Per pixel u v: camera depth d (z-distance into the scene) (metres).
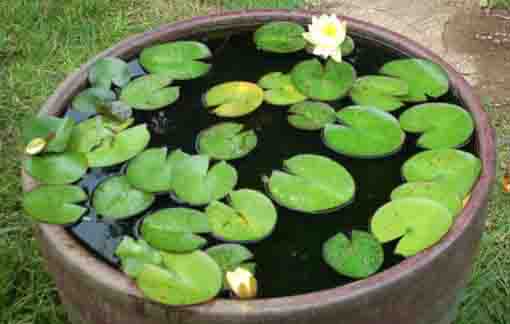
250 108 1.62
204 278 1.33
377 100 1.62
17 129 2.07
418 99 1.61
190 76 1.68
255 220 1.44
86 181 1.51
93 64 1.64
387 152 1.54
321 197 1.47
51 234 1.38
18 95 2.16
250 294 1.31
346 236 1.42
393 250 1.39
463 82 1.61
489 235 1.85
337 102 1.64
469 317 1.72
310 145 1.57
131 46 1.69
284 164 1.52
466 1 2.56
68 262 1.34
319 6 2.55
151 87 1.65
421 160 1.50
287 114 1.62
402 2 2.58
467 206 1.40
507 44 2.38
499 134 2.08
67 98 1.60
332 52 1.60
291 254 1.40
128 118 1.60
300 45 1.72
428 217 1.40
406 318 1.37
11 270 1.77
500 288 1.77
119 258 1.38
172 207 1.46
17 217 1.88
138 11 2.44
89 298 1.36
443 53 2.36
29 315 1.71
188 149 1.57
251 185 1.50
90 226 1.43
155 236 1.40
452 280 1.41
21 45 2.29
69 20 2.35
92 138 1.56
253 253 1.40
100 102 1.58
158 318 1.31
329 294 1.29
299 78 1.66
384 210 1.43
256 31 1.74
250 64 1.72
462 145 1.52
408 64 1.65
